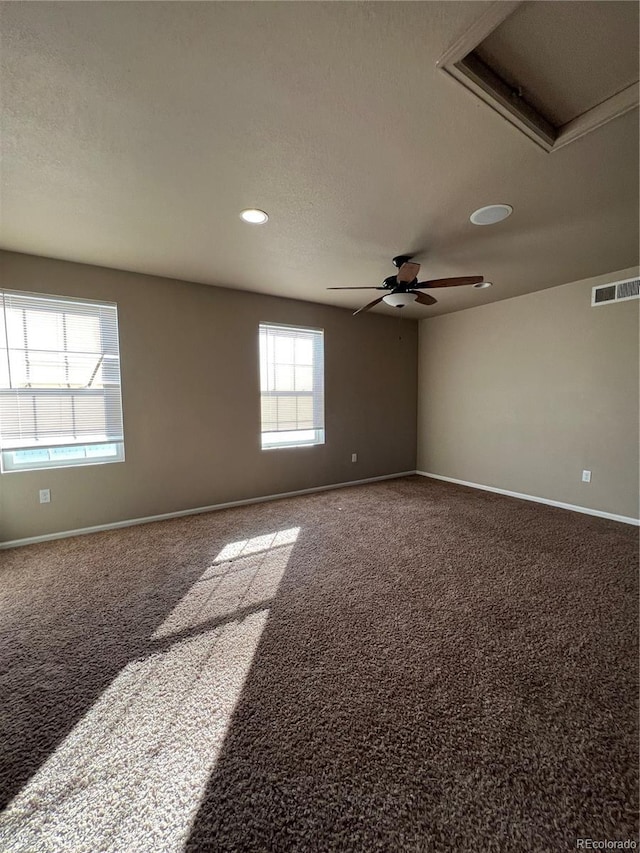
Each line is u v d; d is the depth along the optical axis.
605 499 3.69
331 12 1.11
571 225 2.53
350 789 1.16
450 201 2.20
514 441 4.51
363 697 1.52
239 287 3.95
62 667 1.69
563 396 3.98
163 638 1.89
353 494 4.66
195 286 3.79
